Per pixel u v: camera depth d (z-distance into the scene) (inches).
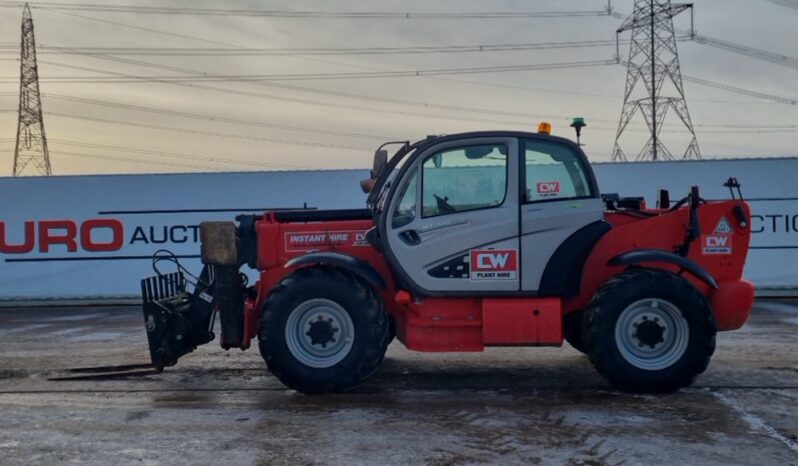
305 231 279.0
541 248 258.2
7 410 250.7
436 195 261.3
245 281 291.0
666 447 203.5
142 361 332.5
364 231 278.1
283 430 222.7
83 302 583.2
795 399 251.4
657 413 235.3
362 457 198.1
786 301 535.2
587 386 271.4
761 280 548.4
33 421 236.8
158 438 217.2
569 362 313.4
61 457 202.2
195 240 580.4
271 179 577.9
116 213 583.8
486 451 201.8
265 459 197.8
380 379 286.5
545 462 193.0
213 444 210.8
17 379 299.6
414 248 259.3
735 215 269.6
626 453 199.2
